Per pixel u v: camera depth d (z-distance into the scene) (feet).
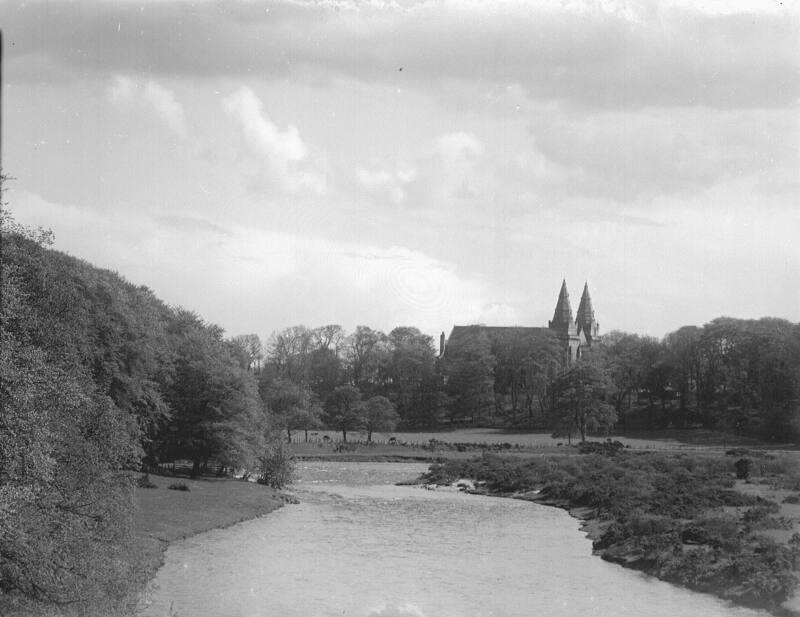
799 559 169.78
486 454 451.53
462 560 195.83
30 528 125.39
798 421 518.78
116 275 286.05
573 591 167.22
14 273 152.87
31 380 128.36
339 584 171.53
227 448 316.19
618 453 471.62
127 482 157.89
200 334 346.95
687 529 201.98
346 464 492.13
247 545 210.59
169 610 150.71
